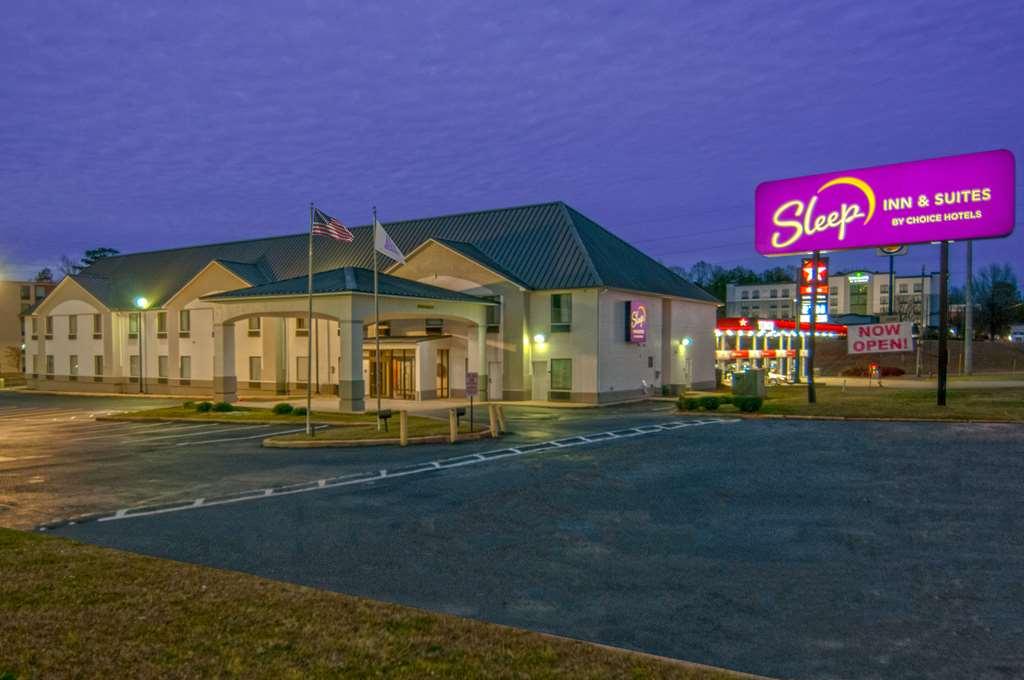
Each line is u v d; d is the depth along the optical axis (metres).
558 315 36.66
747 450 17.34
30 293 84.06
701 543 9.38
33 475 15.71
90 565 8.09
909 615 6.78
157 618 6.32
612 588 7.64
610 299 36.25
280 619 6.31
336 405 34.56
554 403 35.34
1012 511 10.86
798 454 16.58
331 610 6.57
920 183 25.80
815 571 8.15
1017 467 14.31
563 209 41.75
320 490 13.50
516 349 36.78
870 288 107.19
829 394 33.19
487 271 37.38
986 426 20.42
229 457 18.27
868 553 8.82
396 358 39.25
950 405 25.08
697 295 44.66
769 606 7.05
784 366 55.88
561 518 10.89
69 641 5.80
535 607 7.09
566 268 36.88
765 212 29.98
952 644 6.11
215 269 46.00
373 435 20.77
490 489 13.23
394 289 32.16
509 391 36.94
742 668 5.68
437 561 8.71
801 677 5.51
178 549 9.43
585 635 6.36
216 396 34.72
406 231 46.00
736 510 11.25
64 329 56.03
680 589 7.59
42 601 6.78
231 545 9.59
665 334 41.88
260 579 7.61
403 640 5.82
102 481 14.83
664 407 32.75
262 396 42.62
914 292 103.38
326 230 23.39
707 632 6.41
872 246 27.11
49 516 11.59
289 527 10.57
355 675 5.16
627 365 37.62
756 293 110.38
